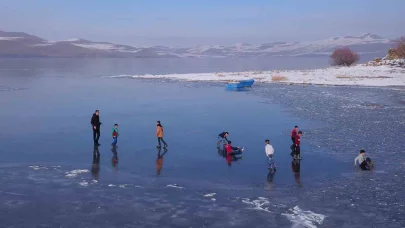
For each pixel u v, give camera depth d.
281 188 15.97
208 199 14.68
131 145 23.50
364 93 50.94
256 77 78.81
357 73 78.69
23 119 32.34
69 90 57.47
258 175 17.73
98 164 19.36
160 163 19.66
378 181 16.72
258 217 12.98
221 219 12.82
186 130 28.03
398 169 18.41
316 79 71.06
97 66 176.75
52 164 19.28
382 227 12.21
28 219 12.70
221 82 72.25
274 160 20.23
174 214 13.24
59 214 13.13
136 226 12.27
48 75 95.88
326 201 14.47
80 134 26.58
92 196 14.88
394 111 35.97
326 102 42.59
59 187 15.87
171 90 58.06
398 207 13.84
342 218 12.90
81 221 12.60
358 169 18.55
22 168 18.52
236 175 17.73
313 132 26.84
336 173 17.97
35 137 25.52
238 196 15.02
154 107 40.00
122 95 51.25
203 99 46.94
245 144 23.83
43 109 38.19
